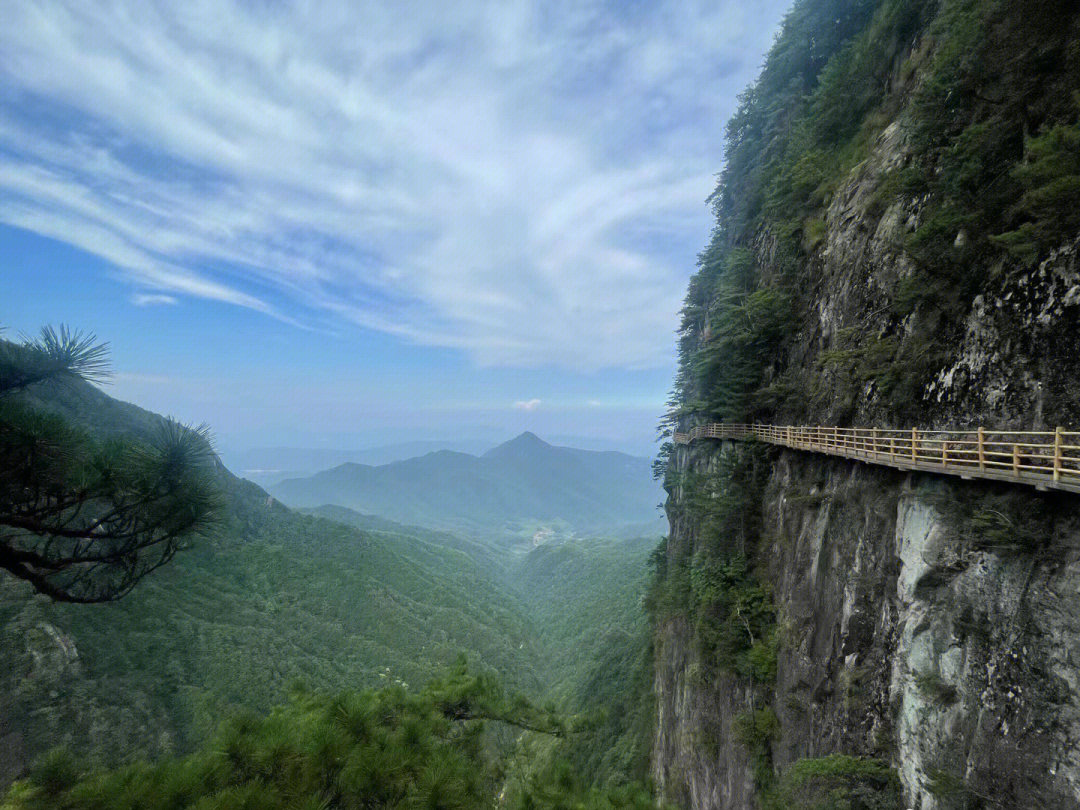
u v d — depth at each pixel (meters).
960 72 18.45
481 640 172.25
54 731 68.25
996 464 12.23
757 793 21.34
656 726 45.84
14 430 4.14
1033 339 13.37
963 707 12.15
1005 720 11.04
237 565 163.38
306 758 5.74
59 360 4.79
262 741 5.79
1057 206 12.94
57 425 4.43
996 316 14.69
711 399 39.44
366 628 161.38
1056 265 13.05
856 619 17.27
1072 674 9.86
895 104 27.16
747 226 45.69
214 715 91.25
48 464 4.45
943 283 17.03
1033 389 13.09
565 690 120.44
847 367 22.36
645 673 59.06
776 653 22.77
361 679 128.62
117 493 4.95
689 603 34.69
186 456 5.24
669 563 50.62
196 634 114.19
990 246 15.47
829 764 14.91
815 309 28.22
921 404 17.12
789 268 32.12
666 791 37.53
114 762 5.18
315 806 5.20
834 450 20.50
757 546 28.55
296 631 142.38
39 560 4.87
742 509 30.31
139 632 103.69
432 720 8.45
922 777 12.80
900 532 15.83
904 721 13.88
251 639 122.19
